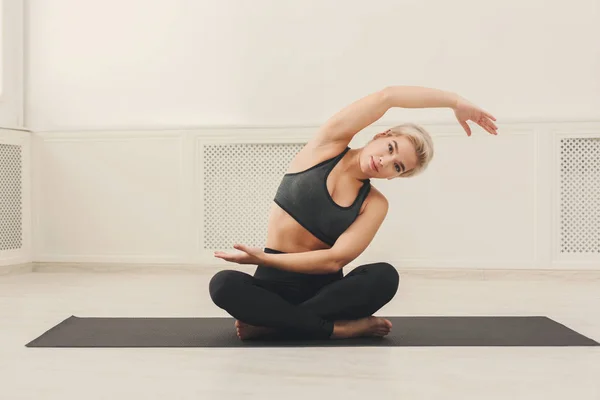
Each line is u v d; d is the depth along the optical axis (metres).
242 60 3.84
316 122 3.75
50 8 3.97
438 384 1.41
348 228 1.78
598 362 1.61
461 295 2.88
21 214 3.83
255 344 1.80
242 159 3.73
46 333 1.98
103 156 3.81
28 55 3.99
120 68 3.93
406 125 1.81
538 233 3.50
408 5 3.72
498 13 3.66
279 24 3.81
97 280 3.45
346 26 3.76
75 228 3.84
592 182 3.49
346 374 1.49
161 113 3.91
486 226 3.54
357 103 1.83
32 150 3.87
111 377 1.48
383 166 1.75
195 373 1.51
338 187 1.79
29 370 1.55
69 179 3.84
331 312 1.78
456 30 3.69
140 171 3.79
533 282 3.39
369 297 1.79
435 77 3.71
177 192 3.77
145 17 3.91
